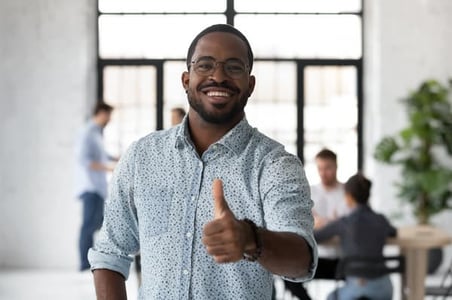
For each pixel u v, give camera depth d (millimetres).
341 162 12102
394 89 11664
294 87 12164
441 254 8422
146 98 12164
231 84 2820
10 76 11797
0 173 11828
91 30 11992
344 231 7488
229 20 12133
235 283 2787
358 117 12078
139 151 2939
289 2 12148
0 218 11852
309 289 10445
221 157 2838
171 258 2834
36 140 11828
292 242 2568
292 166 2799
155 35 12148
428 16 11633
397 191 11625
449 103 10906
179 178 2861
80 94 11812
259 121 12188
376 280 7461
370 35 12000
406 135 10852
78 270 11711
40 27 11781
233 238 2352
